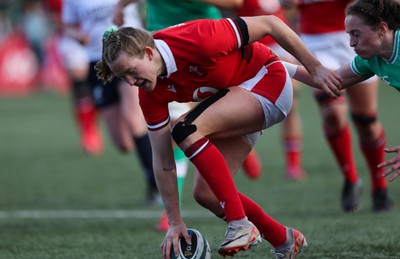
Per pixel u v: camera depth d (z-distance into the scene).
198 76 14.22
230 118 14.32
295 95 29.66
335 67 23.27
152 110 14.57
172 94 14.44
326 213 22.36
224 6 19.92
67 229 20.72
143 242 18.62
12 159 37.72
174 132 13.92
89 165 35.50
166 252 14.43
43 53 78.12
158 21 20.38
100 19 27.72
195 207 24.16
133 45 13.39
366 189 26.78
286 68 15.30
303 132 45.34
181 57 13.83
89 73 28.31
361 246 17.47
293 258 15.30
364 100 21.83
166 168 14.83
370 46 13.80
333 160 34.53
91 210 24.02
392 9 13.53
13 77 77.00
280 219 21.41
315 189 27.14
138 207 24.55
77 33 28.81
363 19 13.66
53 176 32.12
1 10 79.88
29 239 19.23
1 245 18.48
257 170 27.73
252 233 13.73
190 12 20.11
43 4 77.06
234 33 14.08
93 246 18.20
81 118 39.72
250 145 15.31
